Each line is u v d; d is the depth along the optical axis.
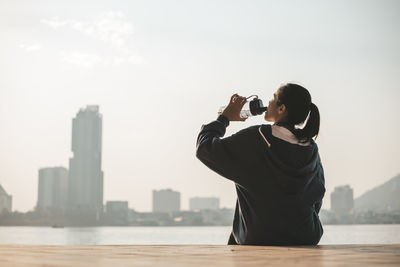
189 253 1.16
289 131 1.67
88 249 1.33
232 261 0.92
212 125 1.77
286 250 1.26
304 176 1.65
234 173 1.65
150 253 1.16
